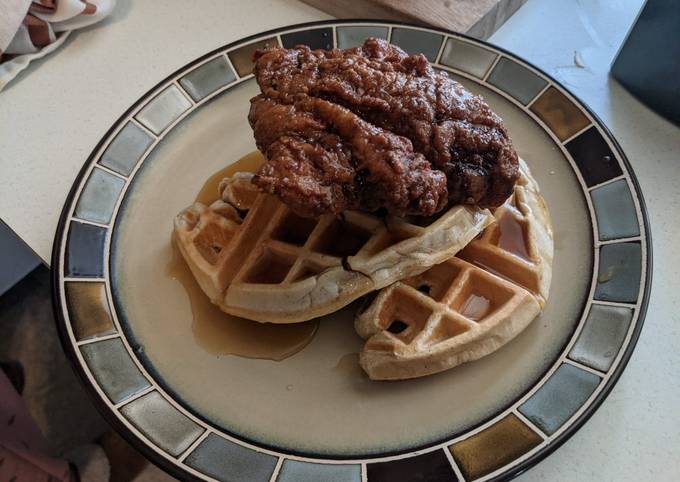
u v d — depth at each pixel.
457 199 0.24
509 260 0.24
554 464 0.22
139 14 0.36
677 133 0.30
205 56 0.31
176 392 0.23
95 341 0.24
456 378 0.23
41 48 0.34
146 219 0.28
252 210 0.25
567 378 0.22
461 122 0.22
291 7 0.36
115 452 0.39
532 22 0.35
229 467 0.21
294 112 0.22
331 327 0.25
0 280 0.43
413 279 0.25
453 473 0.20
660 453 0.22
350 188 0.21
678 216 0.27
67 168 0.30
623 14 0.35
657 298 0.25
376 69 0.23
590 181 0.27
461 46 0.31
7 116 0.32
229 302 0.24
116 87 0.33
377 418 0.22
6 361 0.43
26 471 0.33
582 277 0.25
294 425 0.22
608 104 0.31
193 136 0.30
